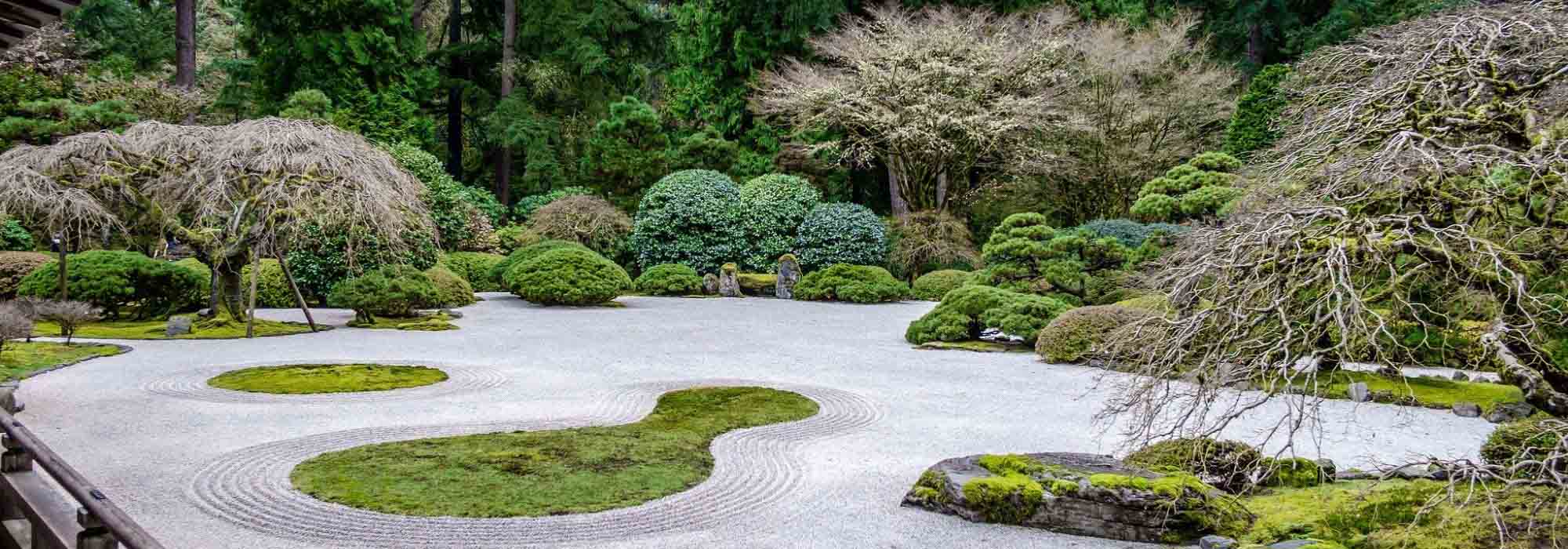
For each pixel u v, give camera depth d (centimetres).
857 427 693
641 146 2627
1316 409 360
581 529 443
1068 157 2428
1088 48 2389
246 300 1545
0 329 816
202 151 1166
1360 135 445
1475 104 433
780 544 430
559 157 2998
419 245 1575
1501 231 391
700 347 1157
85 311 1042
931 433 673
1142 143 2425
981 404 789
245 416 690
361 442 613
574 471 548
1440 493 371
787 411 746
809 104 2419
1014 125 2292
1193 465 443
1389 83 483
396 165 1304
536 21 2894
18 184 1080
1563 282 448
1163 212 1670
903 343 1236
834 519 468
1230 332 366
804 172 2712
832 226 2230
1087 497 451
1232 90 2531
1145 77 2430
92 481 508
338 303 1337
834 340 1264
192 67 2262
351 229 1226
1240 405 765
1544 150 364
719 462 579
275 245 1193
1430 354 916
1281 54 2686
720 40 2800
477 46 2927
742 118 2794
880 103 2398
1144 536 440
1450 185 394
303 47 2458
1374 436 648
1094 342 1012
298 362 966
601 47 2936
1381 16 2303
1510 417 706
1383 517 429
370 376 877
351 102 2514
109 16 2688
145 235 1223
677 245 2244
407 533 434
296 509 465
